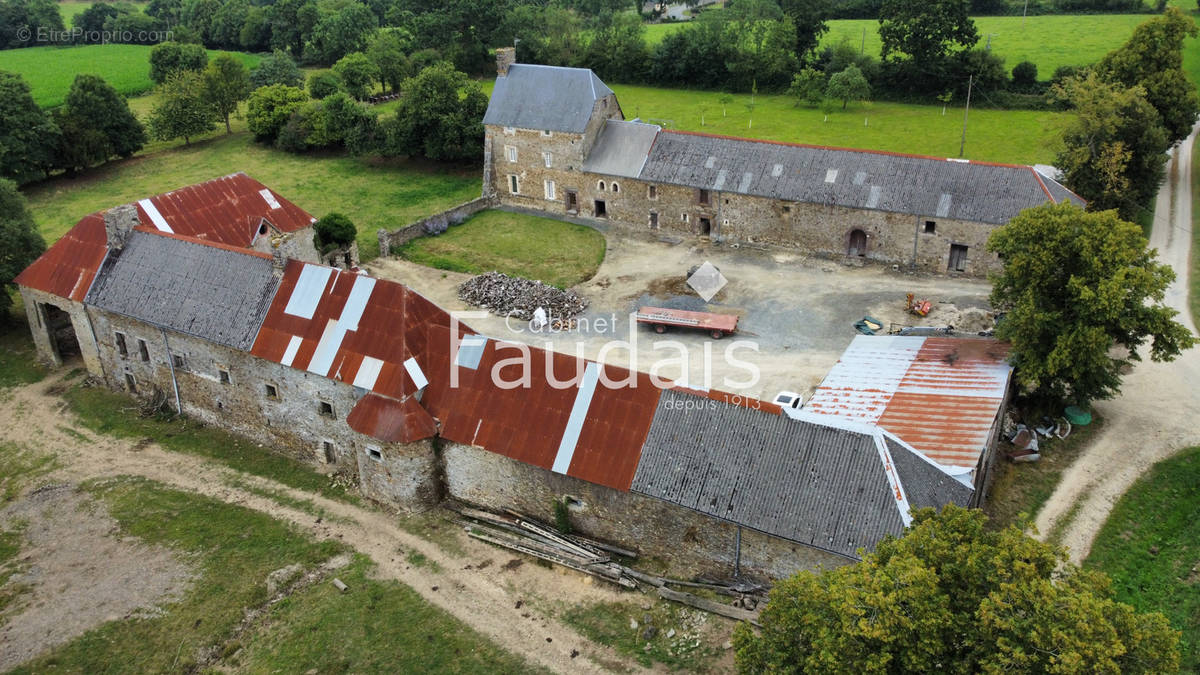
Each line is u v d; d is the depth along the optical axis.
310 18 166.50
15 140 95.56
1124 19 157.12
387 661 38.47
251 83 133.62
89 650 39.66
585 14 170.88
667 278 73.81
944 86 127.94
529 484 44.47
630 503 41.91
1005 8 170.62
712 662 37.25
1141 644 26.78
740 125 119.44
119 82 145.50
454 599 41.59
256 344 50.53
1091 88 80.62
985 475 45.75
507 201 93.62
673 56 143.25
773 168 78.62
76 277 58.62
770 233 78.94
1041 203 68.75
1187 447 49.97
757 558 39.81
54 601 42.44
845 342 61.88
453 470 46.66
